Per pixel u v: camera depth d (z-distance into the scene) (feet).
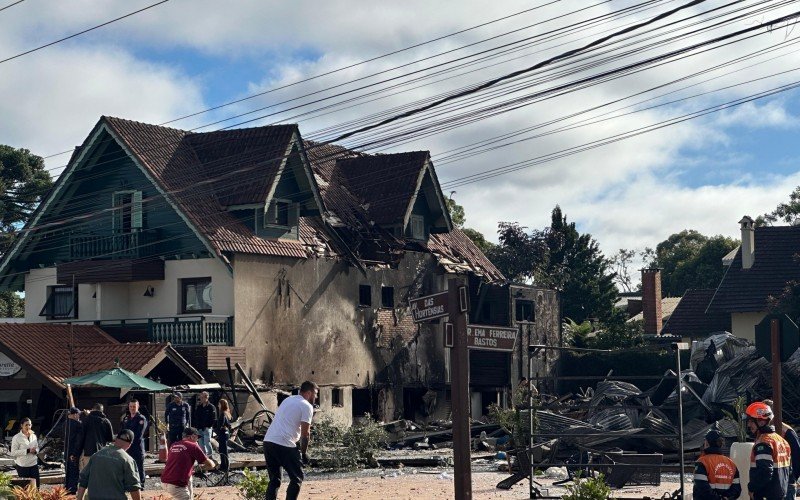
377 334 170.50
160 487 91.40
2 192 230.68
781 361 59.72
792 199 320.70
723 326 212.02
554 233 306.14
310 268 159.43
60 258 159.84
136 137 154.40
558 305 203.21
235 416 139.64
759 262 196.44
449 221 184.34
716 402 125.90
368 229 170.50
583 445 84.69
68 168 155.02
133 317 154.40
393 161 179.52
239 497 75.25
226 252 146.41
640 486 79.87
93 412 75.20
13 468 103.50
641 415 117.60
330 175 178.29
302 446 57.52
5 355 131.44
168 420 99.19
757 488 46.42
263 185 152.56
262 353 149.89
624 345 234.79
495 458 119.03
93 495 50.08
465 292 54.13
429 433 143.84
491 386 184.65
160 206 151.94
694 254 394.52
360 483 88.74
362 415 168.25
